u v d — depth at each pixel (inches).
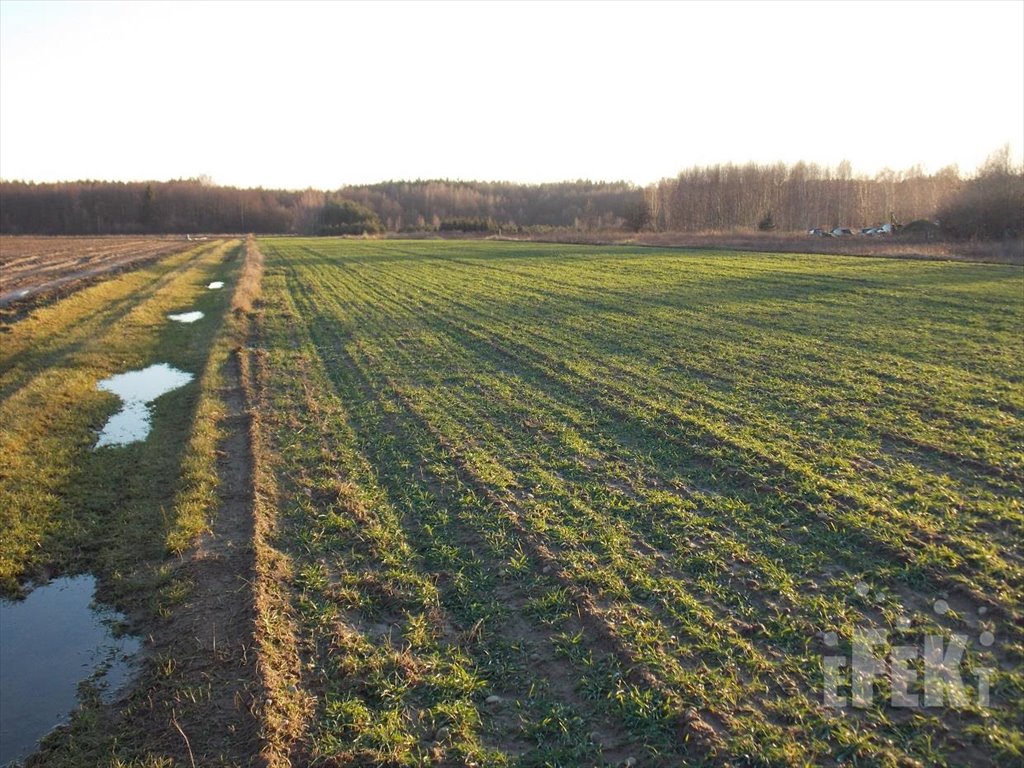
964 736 227.8
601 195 6648.6
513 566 346.3
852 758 221.8
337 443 540.1
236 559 371.6
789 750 223.9
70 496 462.6
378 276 1685.5
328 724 253.9
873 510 382.3
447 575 347.3
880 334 834.2
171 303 1293.1
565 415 577.6
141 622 332.8
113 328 988.6
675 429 529.3
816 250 1940.2
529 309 1107.3
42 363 800.9
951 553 334.0
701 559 341.4
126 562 383.2
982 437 489.7
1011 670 257.1
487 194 7234.3
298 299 1328.7
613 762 229.6
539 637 296.7
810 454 466.3
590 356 775.1
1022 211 1968.5
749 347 789.2
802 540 359.6
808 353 751.7
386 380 714.2
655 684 259.6
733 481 434.9
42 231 5093.5
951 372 658.8
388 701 263.6
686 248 2214.6
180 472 491.5
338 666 283.1
